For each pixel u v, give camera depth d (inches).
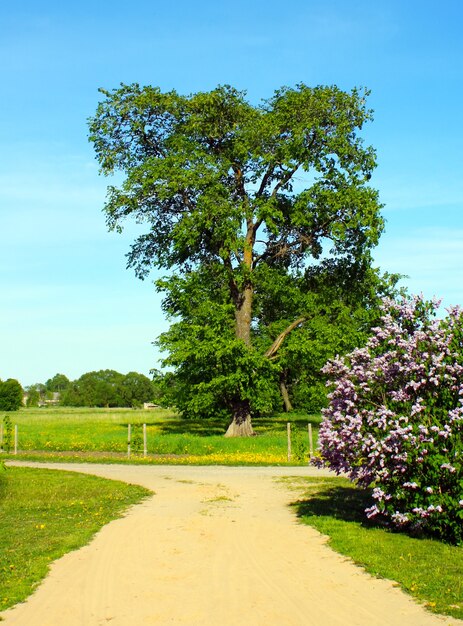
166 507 551.2
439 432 385.1
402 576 323.9
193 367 1408.7
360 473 422.0
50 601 301.9
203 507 549.6
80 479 743.7
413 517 403.5
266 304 1670.8
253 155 1234.6
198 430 1608.0
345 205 1224.8
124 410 4025.6
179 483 707.4
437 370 413.1
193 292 1405.0
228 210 1194.6
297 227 1306.6
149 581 331.0
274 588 315.0
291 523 474.6
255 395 1306.6
